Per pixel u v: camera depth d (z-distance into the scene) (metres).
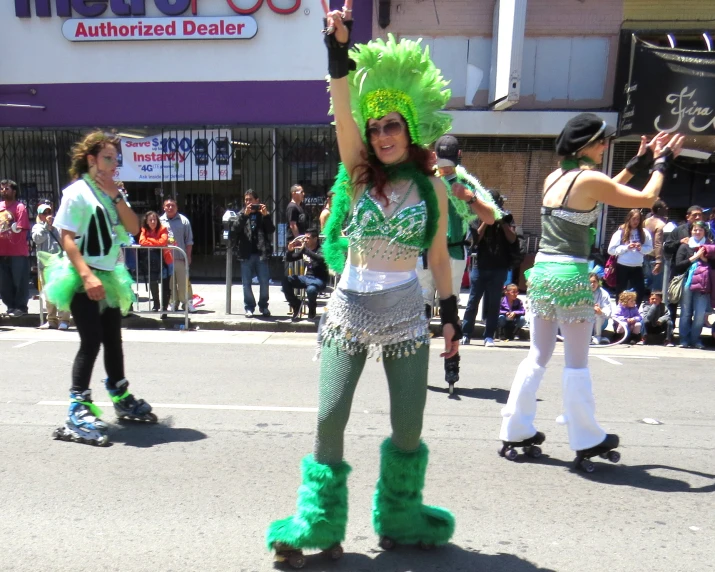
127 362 7.10
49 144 13.42
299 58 12.74
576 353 3.97
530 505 3.56
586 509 3.52
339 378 2.68
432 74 2.73
